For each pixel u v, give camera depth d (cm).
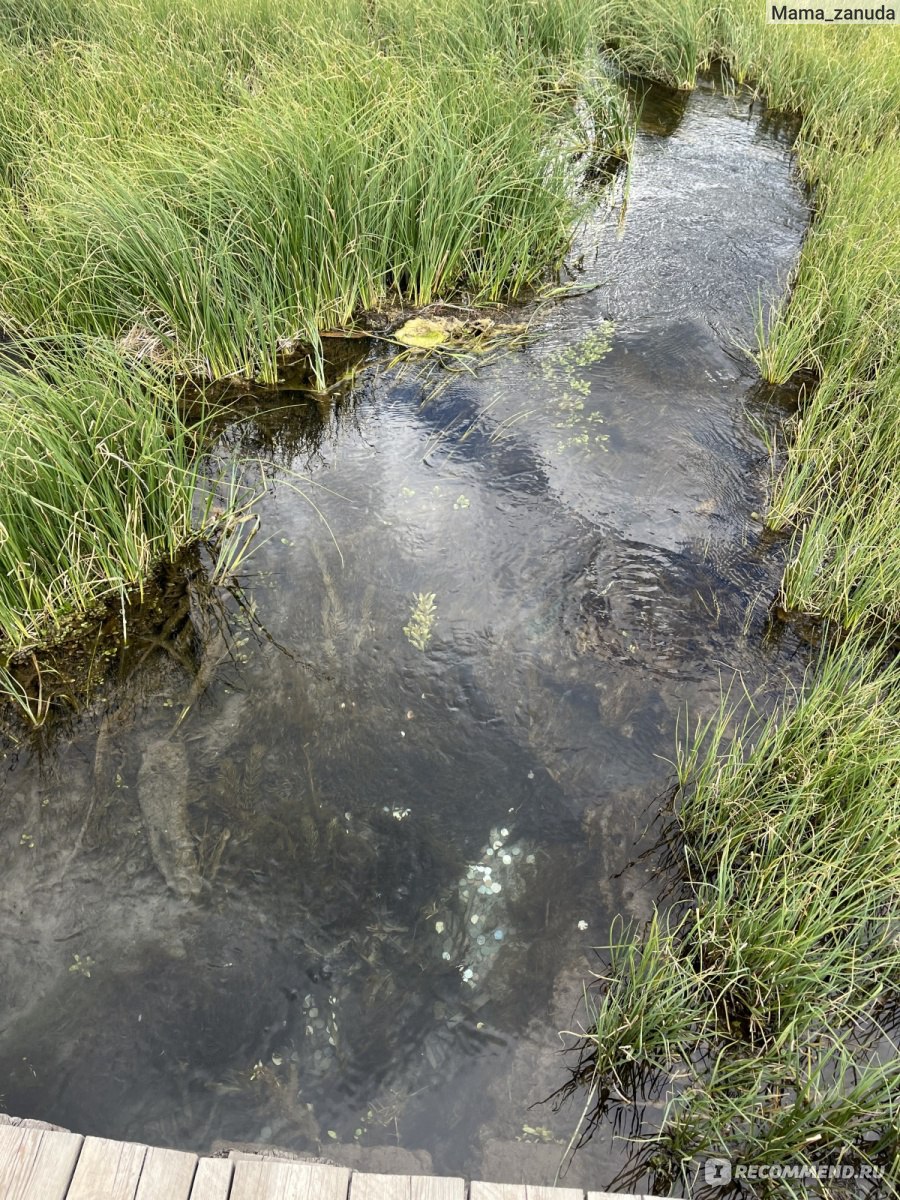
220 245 333
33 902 199
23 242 338
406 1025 180
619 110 523
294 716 234
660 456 308
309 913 196
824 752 208
